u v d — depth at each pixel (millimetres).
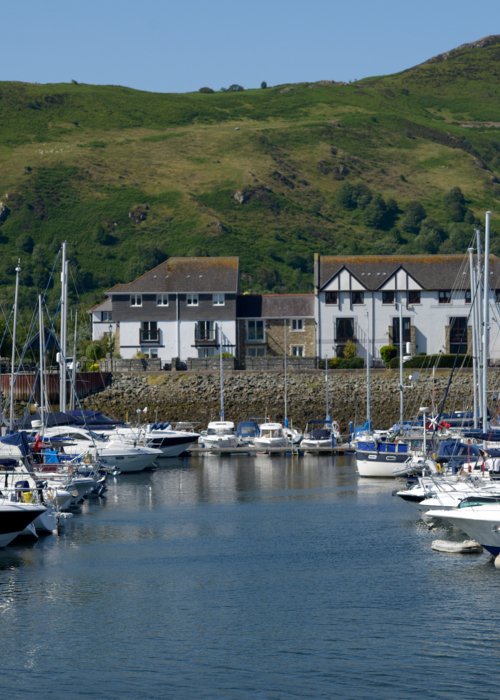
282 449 108188
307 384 125062
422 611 43906
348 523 63906
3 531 55375
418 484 68938
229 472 92562
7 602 46062
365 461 87062
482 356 84500
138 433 99625
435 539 58156
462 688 35969
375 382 124688
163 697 35656
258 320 141750
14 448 64938
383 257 143375
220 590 47781
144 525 63938
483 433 73000
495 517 50219
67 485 69062
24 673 37719
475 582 48250
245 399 125125
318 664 38219
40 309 92188
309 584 48562
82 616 43906
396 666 37875
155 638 41125
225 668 37938
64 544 57938
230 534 60750
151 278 143625
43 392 94250
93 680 37062
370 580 49031
